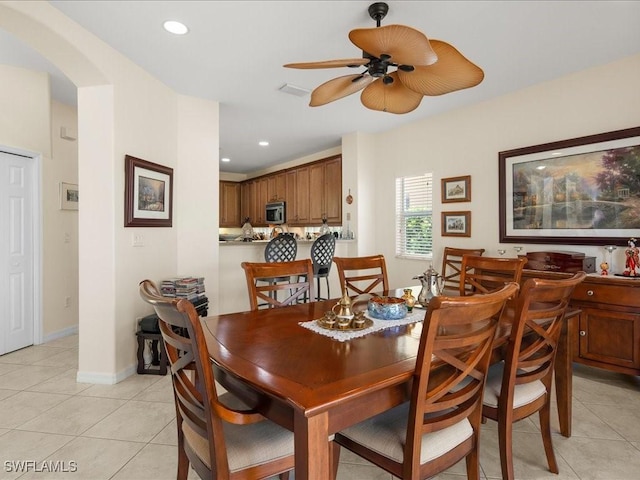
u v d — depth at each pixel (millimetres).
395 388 1173
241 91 3527
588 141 3027
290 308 2062
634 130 2779
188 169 3627
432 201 4336
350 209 5004
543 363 1697
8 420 2217
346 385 1027
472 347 1362
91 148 2748
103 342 2770
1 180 3371
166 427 2141
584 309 2773
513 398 1537
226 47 2688
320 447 951
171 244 3471
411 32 1532
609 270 2951
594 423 2211
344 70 3066
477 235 3877
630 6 2197
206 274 3752
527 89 3445
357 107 3973
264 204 7344
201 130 3705
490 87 3445
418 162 4473
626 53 2785
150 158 3162
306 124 4574
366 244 4969
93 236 2766
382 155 4945
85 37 2441
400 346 1376
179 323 1070
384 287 2811
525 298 1387
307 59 2863
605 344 2674
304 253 4645
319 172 5801
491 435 2117
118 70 2760
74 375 2908
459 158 4031
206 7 2205
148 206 3111
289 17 2311
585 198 3061
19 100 3467
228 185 8055
